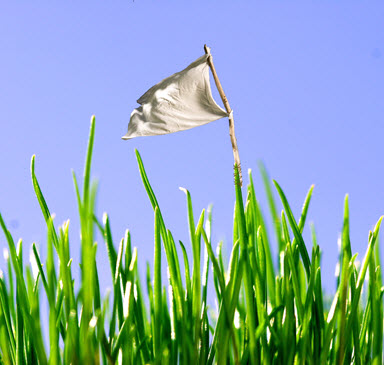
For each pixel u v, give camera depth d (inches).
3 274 12.8
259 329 12.3
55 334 11.9
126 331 12.1
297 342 12.7
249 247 12.7
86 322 11.6
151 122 15.1
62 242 12.1
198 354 12.5
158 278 12.4
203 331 12.7
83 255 11.5
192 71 14.9
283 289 12.8
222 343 12.1
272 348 12.5
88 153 11.4
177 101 15.0
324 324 12.8
